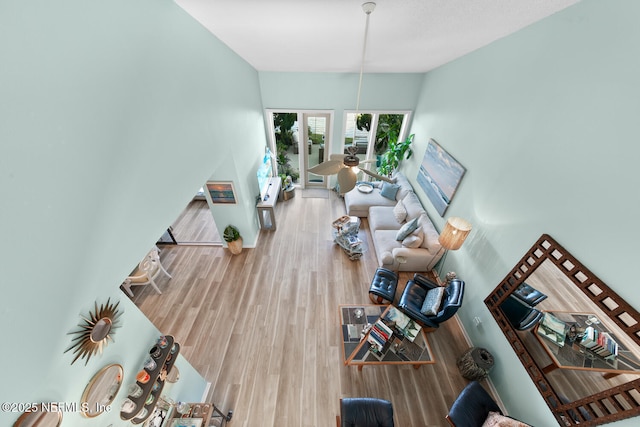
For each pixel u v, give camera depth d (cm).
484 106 319
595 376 185
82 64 123
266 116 566
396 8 177
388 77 519
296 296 398
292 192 631
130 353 174
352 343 295
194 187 251
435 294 341
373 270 447
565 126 207
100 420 151
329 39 265
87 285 136
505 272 274
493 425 219
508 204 273
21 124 97
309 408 278
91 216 135
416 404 283
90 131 130
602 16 176
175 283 416
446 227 341
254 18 205
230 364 314
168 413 215
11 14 92
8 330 98
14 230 97
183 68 220
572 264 201
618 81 168
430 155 470
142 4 164
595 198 183
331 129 588
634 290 161
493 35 270
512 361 262
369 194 577
